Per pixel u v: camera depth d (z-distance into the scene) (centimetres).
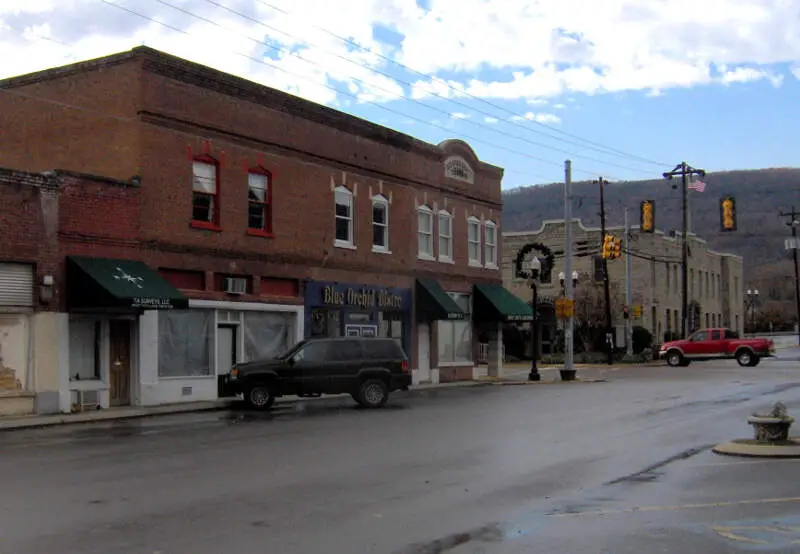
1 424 2030
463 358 4075
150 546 836
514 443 1623
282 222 3059
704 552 805
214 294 2775
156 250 2598
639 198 9544
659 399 2631
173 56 2662
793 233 8869
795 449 1462
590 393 2931
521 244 7219
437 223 3903
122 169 2591
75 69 2686
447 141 3978
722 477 1237
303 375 2417
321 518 965
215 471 1298
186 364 2708
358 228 3422
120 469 1320
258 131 2964
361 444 1614
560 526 921
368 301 3444
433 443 1625
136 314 2541
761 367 4872
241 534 887
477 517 970
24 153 2772
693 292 7800
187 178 2709
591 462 1388
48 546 836
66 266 2356
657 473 1280
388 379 2481
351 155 3391
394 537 874
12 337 2247
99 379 2469
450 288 3966
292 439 1698
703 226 9081
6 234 2214
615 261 6888
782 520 944
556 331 6962
